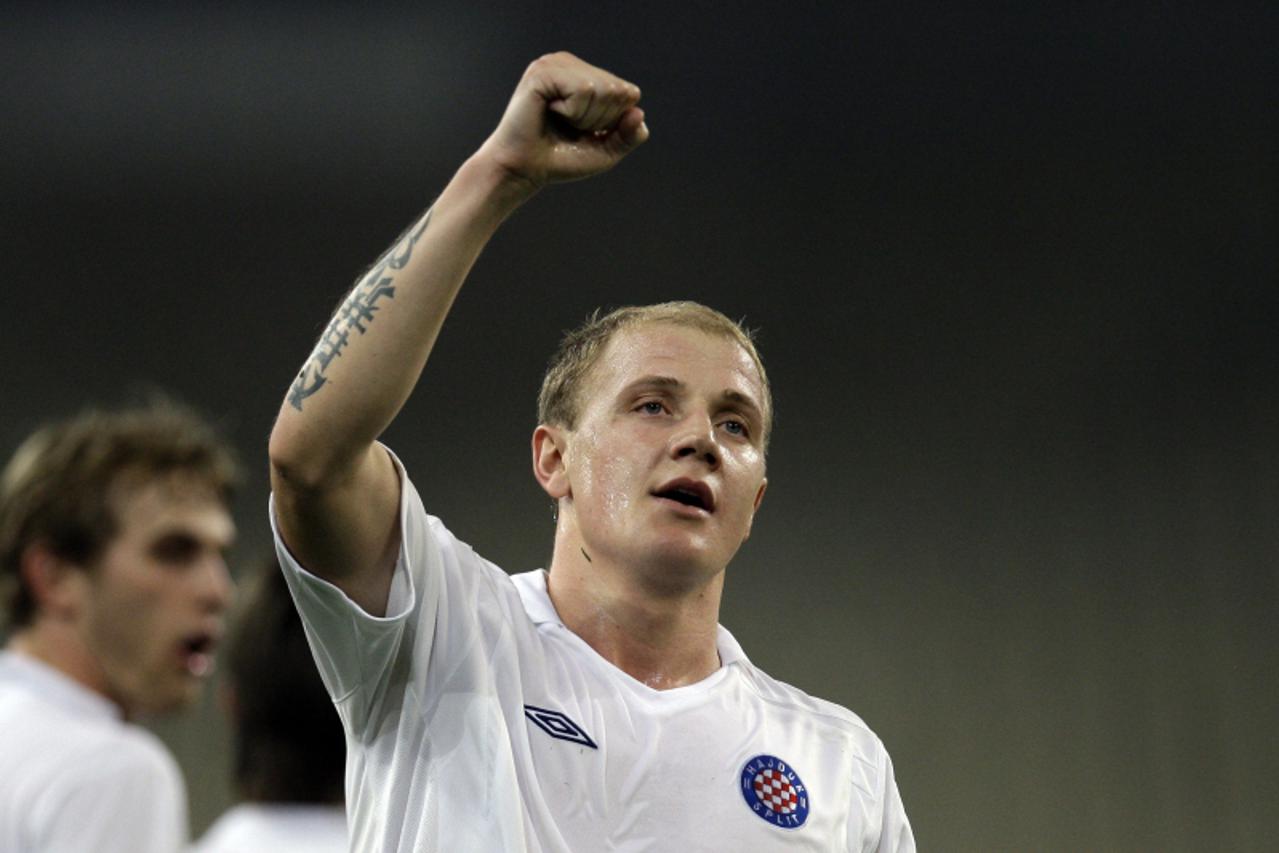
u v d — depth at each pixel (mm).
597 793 7523
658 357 8523
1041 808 23969
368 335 6621
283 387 26422
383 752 7598
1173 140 26984
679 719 7988
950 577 25016
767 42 27656
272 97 27609
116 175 27141
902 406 25906
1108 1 27594
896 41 27641
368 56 27828
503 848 7094
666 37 27703
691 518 8133
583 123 6695
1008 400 25906
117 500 8383
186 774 22125
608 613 8305
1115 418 25781
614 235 26750
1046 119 27203
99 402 26219
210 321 26656
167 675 8516
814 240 26750
